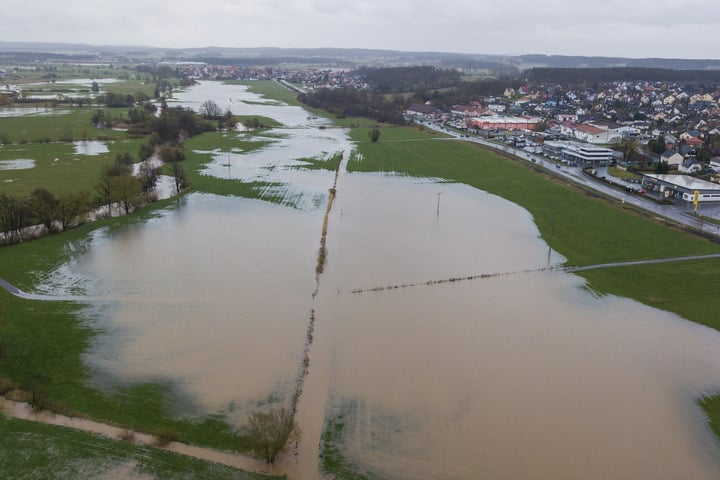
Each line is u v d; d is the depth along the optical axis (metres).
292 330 67.69
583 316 74.25
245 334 66.31
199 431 48.91
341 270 87.62
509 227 112.94
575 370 61.19
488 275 87.50
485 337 67.62
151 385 55.47
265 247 97.00
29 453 44.84
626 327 71.62
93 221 109.44
